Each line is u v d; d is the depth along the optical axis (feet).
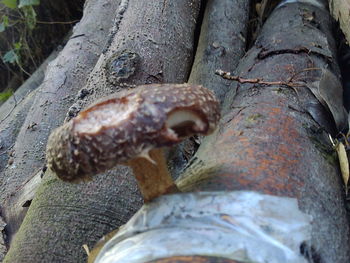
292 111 0.77
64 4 1.95
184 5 1.21
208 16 1.33
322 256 0.57
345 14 1.13
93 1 1.53
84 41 1.40
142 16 1.09
